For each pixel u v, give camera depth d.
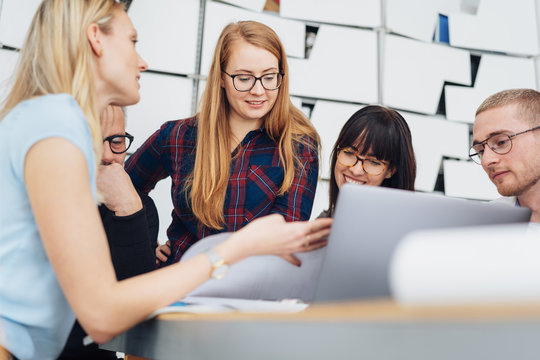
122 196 1.35
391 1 3.62
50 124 0.88
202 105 1.74
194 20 3.18
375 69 3.53
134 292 0.83
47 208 0.84
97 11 1.06
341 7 3.51
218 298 0.99
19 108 0.95
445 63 3.73
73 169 0.86
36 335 0.93
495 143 1.69
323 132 3.40
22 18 2.85
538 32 3.96
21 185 0.89
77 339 1.33
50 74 1.01
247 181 1.71
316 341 0.43
